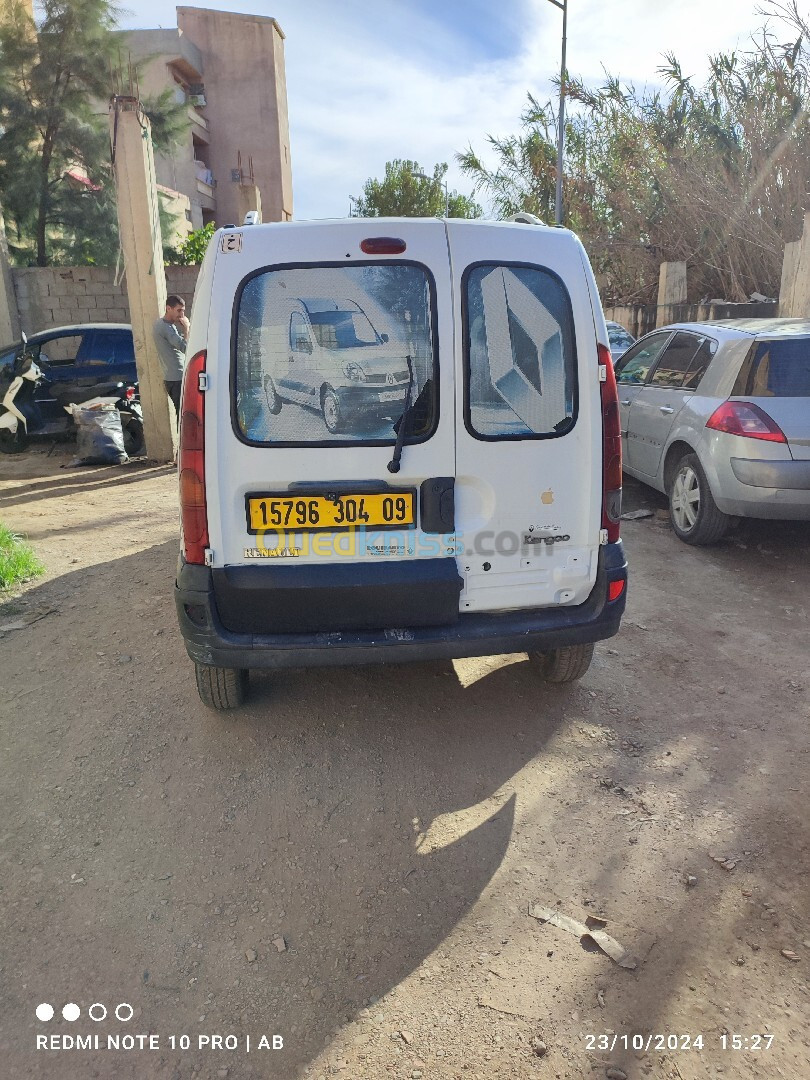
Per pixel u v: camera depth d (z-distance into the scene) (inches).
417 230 114.9
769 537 243.0
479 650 122.0
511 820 117.0
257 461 115.0
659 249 669.9
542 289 119.0
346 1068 80.7
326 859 110.1
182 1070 81.2
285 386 114.5
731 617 185.8
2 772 130.7
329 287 113.8
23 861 110.3
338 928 98.4
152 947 96.3
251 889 105.0
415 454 117.0
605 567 126.4
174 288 591.5
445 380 116.2
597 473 123.8
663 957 92.8
